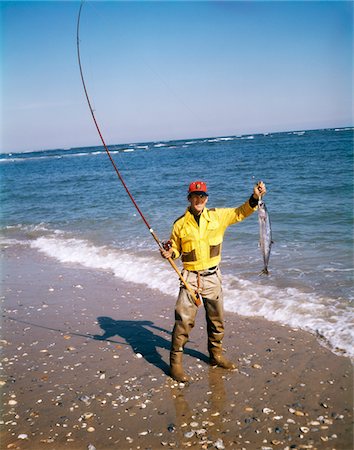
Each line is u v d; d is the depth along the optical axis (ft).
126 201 62.39
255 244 31.50
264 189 13.34
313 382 13.76
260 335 17.48
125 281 26.71
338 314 18.56
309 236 32.58
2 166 247.29
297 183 63.36
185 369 15.21
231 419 12.23
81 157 305.94
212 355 15.17
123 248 34.73
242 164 112.16
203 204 13.60
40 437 11.85
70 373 15.44
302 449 10.83
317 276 23.63
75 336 18.81
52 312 22.15
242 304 20.63
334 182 60.54
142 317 20.68
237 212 13.83
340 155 110.32
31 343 18.31
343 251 28.09
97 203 63.21
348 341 16.15
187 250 13.96
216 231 13.88
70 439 11.72
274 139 309.01
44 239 41.34
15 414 12.99
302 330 17.57
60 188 93.35
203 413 12.60
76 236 41.29
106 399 13.60
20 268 32.14
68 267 31.30
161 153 244.42
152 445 11.35
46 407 13.30
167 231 39.45
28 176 145.28
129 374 15.14
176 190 71.36
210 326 14.88
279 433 11.50
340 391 13.14
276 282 23.24
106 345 17.69
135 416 12.64
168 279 25.95
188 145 368.48
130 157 223.51
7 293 26.03
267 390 13.53
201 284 14.06
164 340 17.94
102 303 23.06
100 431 12.02
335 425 11.62
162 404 13.17
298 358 15.37
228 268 26.45
